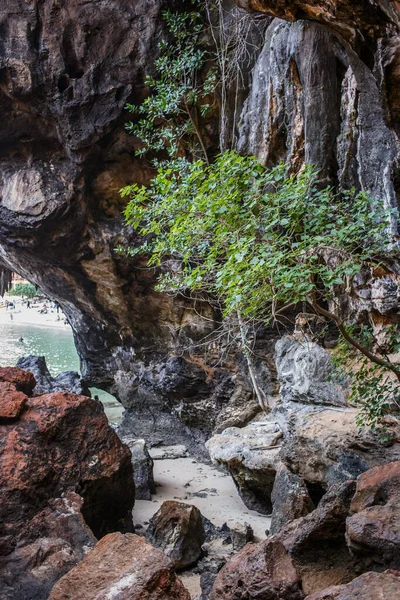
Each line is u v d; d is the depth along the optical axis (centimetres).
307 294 580
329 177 1041
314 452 820
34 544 544
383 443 754
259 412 1366
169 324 1678
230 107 1362
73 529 576
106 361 1919
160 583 328
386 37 578
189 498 1181
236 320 1354
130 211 817
